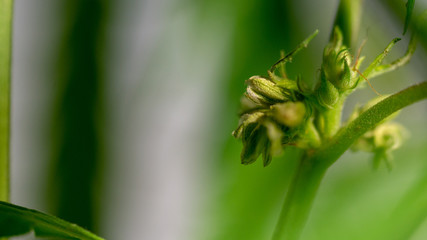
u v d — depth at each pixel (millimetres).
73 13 226
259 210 205
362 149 176
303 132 160
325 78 157
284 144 160
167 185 266
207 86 238
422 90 156
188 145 253
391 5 190
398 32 196
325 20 223
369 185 199
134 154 255
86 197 227
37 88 241
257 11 214
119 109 240
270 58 213
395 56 210
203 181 219
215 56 229
